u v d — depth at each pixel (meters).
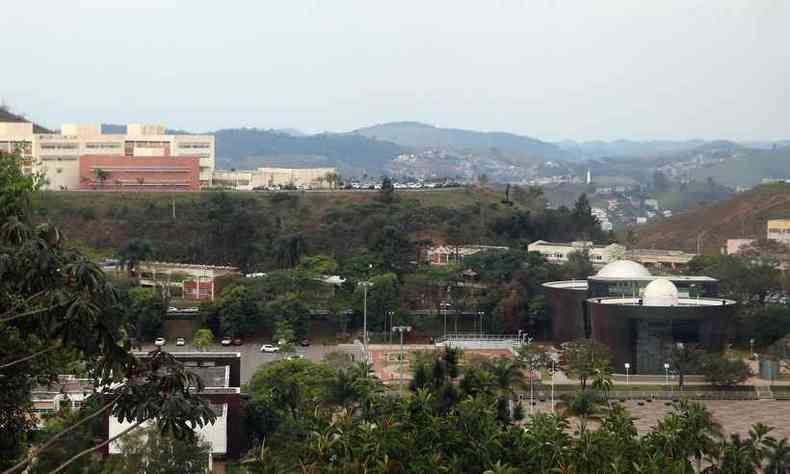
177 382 63.84
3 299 63.78
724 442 132.75
